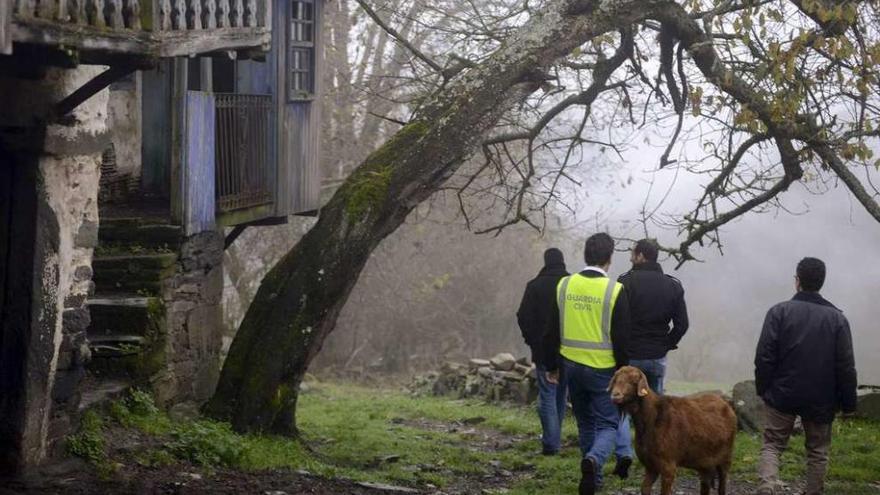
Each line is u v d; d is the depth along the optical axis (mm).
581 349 8445
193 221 11031
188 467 8469
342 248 10430
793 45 10445
